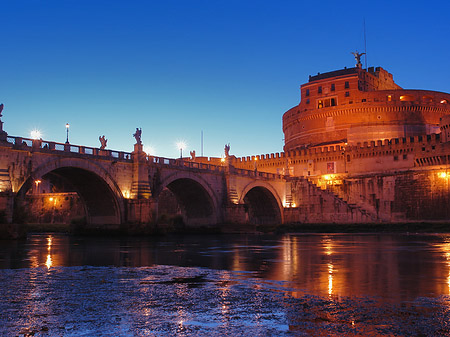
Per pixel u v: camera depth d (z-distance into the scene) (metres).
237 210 75.19
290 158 114.25
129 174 60.31
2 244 39.50
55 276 18.20
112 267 21.53
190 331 9.90
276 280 16.98
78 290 14.85
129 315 11.34
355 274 18.55
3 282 16.55
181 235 66.56
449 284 15.83
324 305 12.38
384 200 91.12
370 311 11.62
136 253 30.28
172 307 12.23
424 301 12.88
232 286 15.59
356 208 87.00
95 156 55.12
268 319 10.88
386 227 80.50
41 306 12.37
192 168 70.44
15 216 46.16
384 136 113.38
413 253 29.33
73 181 59.41
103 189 58.22
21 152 47.44
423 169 85.62
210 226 76.00
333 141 115.62
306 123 125.06
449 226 75.19
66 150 52.38
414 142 93.81
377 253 29.48
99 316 11.23
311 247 36.44
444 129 89.31
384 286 15.45
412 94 115.06
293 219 93.25
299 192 95.75
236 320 10.82
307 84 126.38
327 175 101.62
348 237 57.81
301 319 10.85
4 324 10.49
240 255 28.41
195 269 20.61
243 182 82.12
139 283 16.33
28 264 22.89
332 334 9.58
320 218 91.94
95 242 44.81
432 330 9.82
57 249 34.03
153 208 57.00
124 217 58.88
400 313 11.39
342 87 119.38
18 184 47.06
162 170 64.44
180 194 77.75
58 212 102.06
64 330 9.99
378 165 99.25
